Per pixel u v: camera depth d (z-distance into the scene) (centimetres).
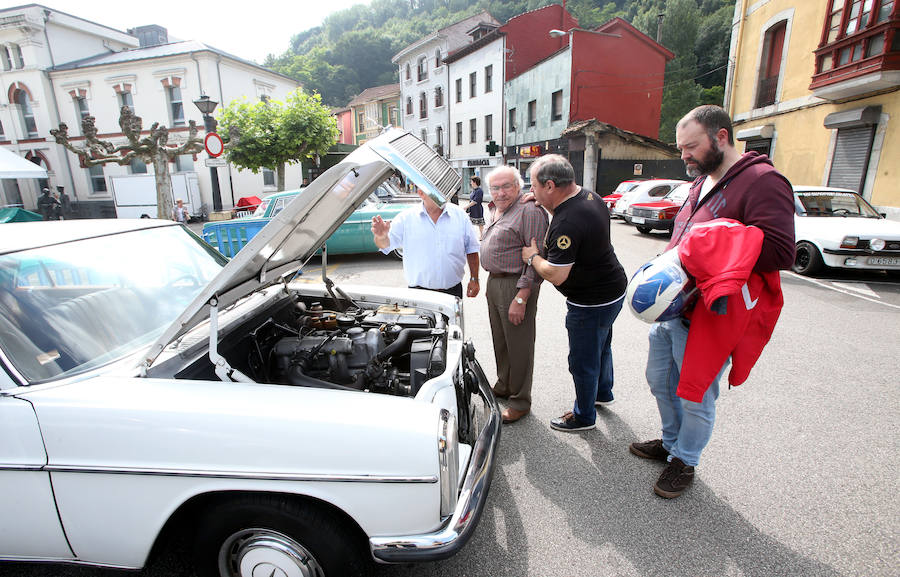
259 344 248
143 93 2181
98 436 163
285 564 174
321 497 161
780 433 317
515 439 316
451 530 165
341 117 5103
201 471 160
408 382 237
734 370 229
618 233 1373
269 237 181
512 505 254
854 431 318
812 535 229
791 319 558
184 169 2203
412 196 1027
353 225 921
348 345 235
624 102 2466
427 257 340
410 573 211
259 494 169
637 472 280
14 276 191
